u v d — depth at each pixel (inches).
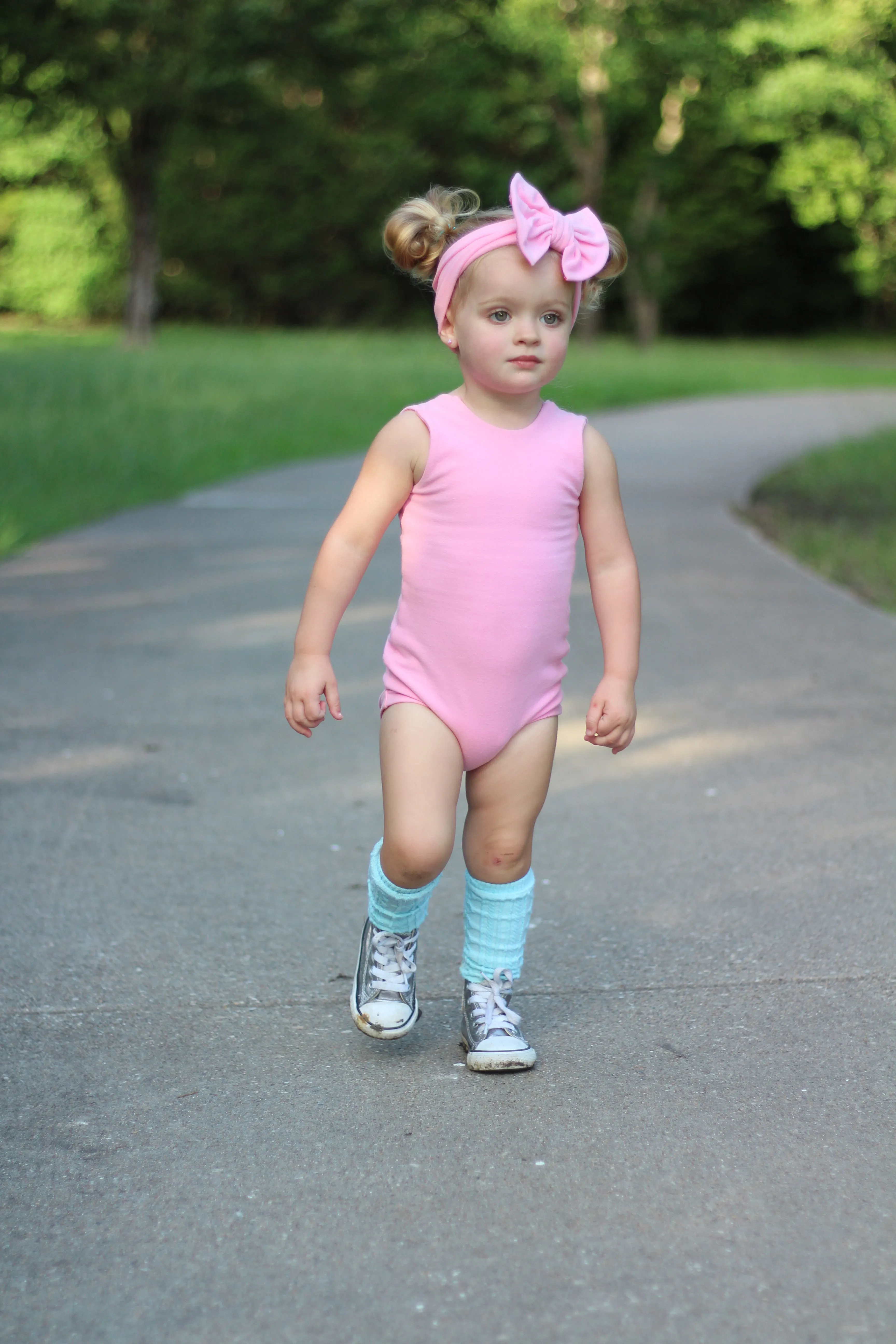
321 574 101.6
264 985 121.3
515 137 1497.3
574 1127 98.3
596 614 105.7
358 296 1731.1
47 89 925.8
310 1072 106.5
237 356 872.9
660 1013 116.3
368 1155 94.6
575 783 176.1
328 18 901.2
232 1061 108.0
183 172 1608.0
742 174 1720.0
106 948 127.8
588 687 220.4
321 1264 82.7
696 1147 95.6
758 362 1318.9
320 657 102.4
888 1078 105.0
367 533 101.3
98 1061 107.7
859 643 252.4
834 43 1018.1
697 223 1758.1
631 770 181.0
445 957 129.0
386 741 103.6
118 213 1609.3
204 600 279.9
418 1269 82.2
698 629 261.6
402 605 103.3
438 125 1489.9
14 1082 104.2
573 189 1450.5
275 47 906.1
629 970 124.5
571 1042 111.3
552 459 100.7
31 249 1649.9
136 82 910.4
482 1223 86.7
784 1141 96.4
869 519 415.5
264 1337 76.6
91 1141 96.3
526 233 94.4
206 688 217.6
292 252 1681.8
